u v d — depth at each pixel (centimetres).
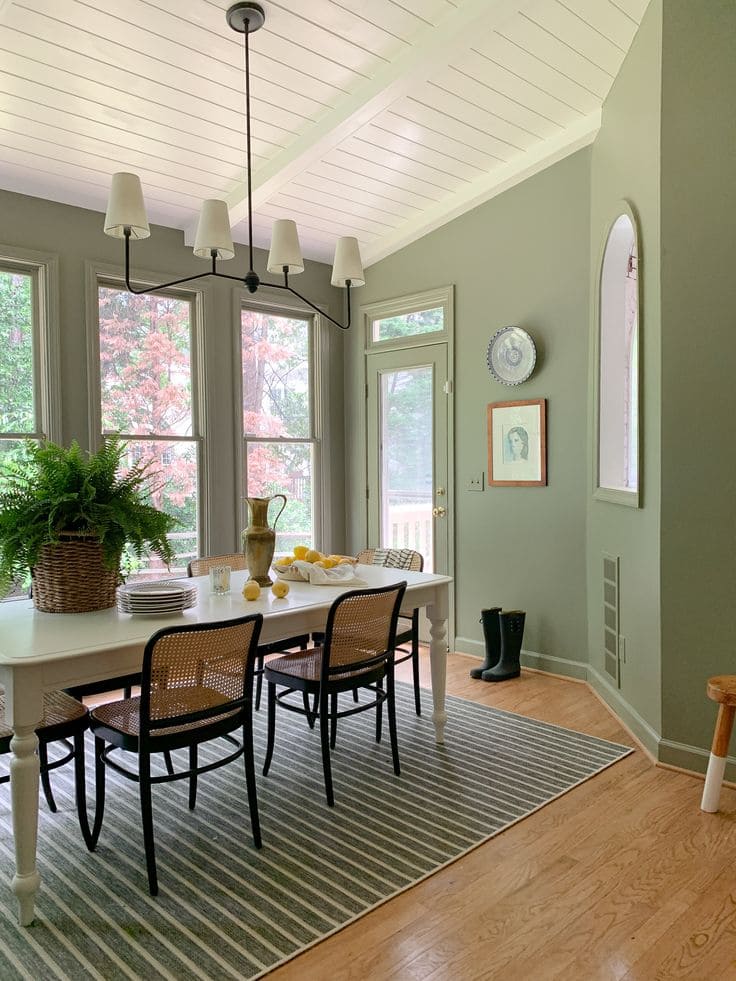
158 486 421
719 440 272
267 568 300
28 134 325
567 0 286
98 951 180
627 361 377
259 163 374
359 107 323
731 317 268
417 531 488
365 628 271
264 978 171
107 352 402
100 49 279
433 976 171
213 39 282
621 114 332
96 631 219
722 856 223
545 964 175
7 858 224
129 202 245
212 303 443
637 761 297
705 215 273
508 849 229
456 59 314
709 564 276
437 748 313
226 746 316
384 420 505
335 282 316
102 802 230
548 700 375
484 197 432
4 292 367
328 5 272
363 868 218
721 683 255
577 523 402
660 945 181
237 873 215
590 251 388
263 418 482
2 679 194
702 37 271
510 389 430
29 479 239
